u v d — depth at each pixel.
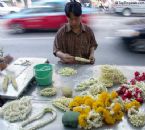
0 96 1.92
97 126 1.57
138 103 1.73
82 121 1.55
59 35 2.80
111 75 2.09
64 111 1.75
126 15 8.45
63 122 1.60
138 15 8.30
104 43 5.93
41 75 2.10
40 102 1.87
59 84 2.15
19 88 2.01
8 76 2.17
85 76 2.28
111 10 8.40
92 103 1.67
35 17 6.88
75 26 2.71
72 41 2.80
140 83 2.00
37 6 6.92
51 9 6.80
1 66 2.38
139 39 5.21
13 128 1.61
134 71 2.34
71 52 2.84
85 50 2.85
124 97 1.85
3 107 1.79
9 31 7.14
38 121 1.66
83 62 2.63
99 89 1.92
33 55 5.59
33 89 2.09
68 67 2.49
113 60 5.04
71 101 1.77
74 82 2.17
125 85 1.96
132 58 5.12
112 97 1.72
